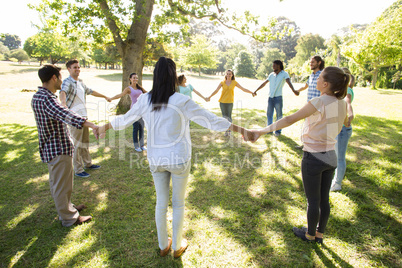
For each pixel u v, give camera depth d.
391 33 19.28
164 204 2.09
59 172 2.57
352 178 3.73
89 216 2.88
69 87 3.70
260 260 2.24
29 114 9.26
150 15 8.72
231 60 68.12
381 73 26.30
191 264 2.20
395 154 4.70
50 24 8.38
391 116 8.15
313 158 2.17
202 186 3.63
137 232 2.64
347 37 29.05
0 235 2.61
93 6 7.71
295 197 3.26
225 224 2.74
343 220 2.75
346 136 3.13
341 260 2.20
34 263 2.22
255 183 3.69
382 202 3.09
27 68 39.50
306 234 2.43
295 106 10.27
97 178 3.95
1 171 4.24
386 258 2.23
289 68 44.09
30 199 3.34
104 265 2.20
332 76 2.03
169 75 1.87
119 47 8.55
